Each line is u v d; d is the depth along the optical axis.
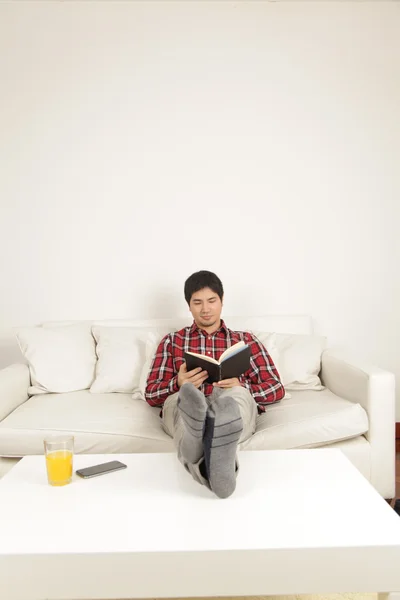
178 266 3.21
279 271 3.23
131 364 2.70
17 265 3.20
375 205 3.25
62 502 1.49
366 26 3.22
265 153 3.21
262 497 1.51
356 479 1.63
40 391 2.67
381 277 3.27
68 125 3.18
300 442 2.17
